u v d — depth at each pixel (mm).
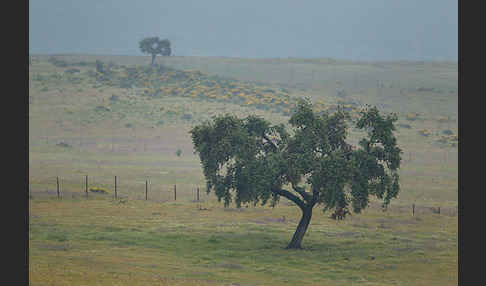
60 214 163125
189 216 172625
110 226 146750
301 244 134375
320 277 98000
